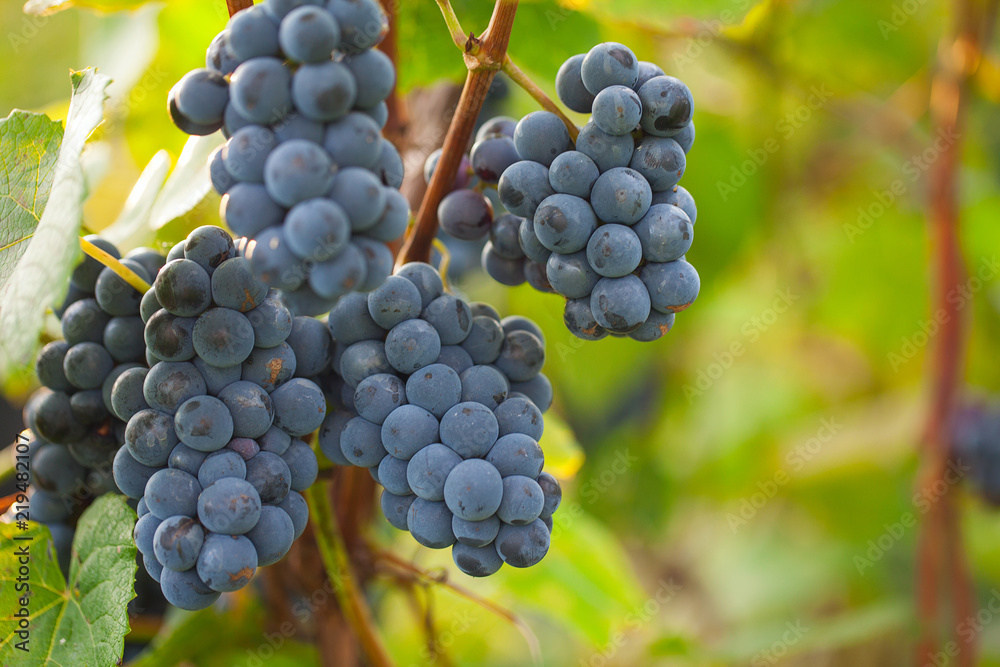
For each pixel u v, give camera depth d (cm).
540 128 56
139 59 76
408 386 56
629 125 54
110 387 57
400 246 63
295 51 52
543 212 55
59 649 58
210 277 55
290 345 56
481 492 54
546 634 128
